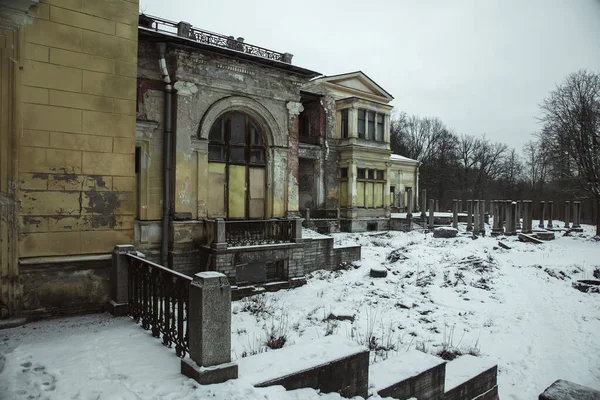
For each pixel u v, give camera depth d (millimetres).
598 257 19125
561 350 9094
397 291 13836
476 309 12031
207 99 14281
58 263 6762
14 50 6391
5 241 6309
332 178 27109
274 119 16016
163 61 13141
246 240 14250
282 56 16297
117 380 4270
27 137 6531
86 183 7078
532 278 15617
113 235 7348
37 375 4371
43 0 6668
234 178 15531
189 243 13773
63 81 6863
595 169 26031
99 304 7145
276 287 14195
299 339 8828
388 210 29672
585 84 26562
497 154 65812
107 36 7312
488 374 6777
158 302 5805
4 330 5988
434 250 19531
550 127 28875
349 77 27484
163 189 13547
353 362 4867
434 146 65562
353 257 17781
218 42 14570
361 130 27391
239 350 7672
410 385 5441
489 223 36500
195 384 4117
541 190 49469
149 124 13141
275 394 4016
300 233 14961
